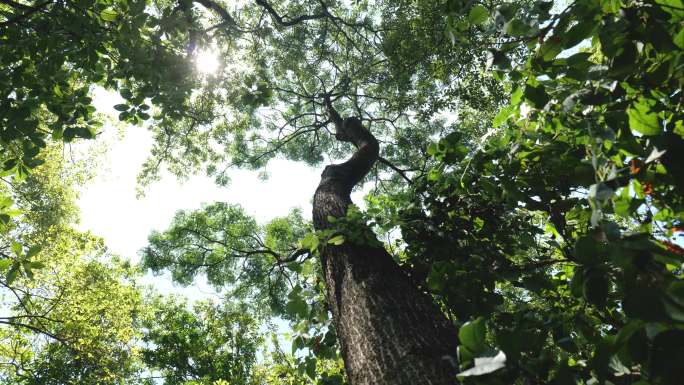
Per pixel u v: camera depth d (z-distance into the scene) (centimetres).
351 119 720
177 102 534
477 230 364
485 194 323
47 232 1198
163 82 514
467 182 313
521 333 141
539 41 182
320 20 1151
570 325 232
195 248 1177
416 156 1131
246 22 1142
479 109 898
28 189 1270
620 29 150
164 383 1667
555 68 187
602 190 140
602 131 158
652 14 148
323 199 450
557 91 194
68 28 444
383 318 263
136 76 504
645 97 160
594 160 153
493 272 301
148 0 532
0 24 421
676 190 155
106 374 1103
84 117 466
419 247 363
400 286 300
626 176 150
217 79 671
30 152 446
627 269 127
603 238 138
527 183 266
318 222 407
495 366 125
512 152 246
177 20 525
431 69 942
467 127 972
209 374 1655
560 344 197
